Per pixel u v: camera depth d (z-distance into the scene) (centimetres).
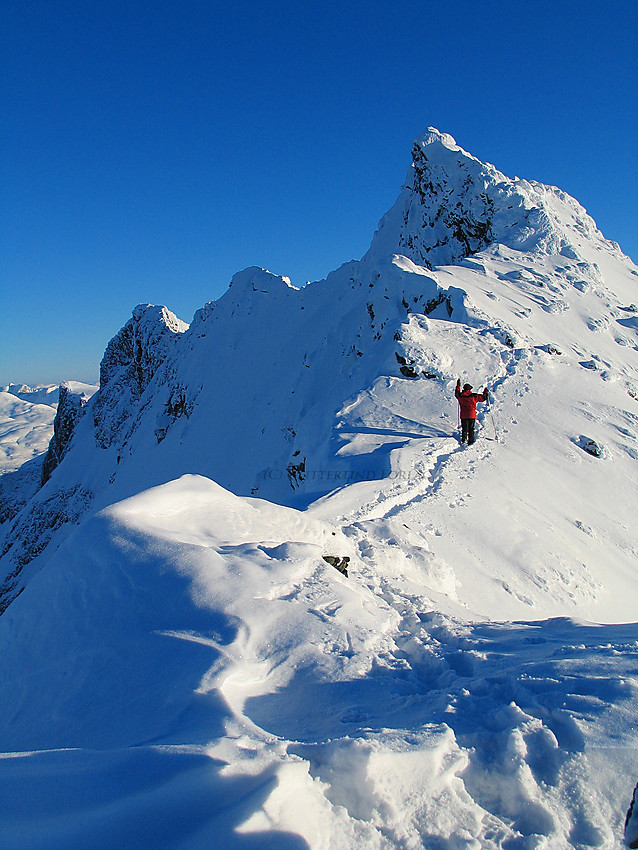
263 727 368
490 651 499
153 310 8994
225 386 6094
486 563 1136
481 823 294
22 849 239
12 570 7769
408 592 743
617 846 282
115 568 547
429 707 385
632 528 1527
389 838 279
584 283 3366
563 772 309
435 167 4019
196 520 698
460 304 2595
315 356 4216
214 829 250
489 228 3803
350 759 297
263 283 6744
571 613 1117
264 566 560
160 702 393
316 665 430
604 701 351
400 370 2238
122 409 8644
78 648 500
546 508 1475
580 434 1852
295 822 266
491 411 1939
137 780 280
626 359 2817
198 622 469
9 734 462
